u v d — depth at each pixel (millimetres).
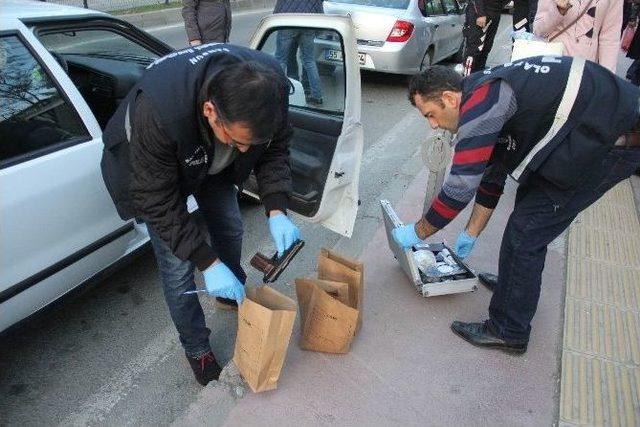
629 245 2883
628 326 2256
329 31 2271
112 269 2320
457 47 7633
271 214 1788
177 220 1479
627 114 1520
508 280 1925
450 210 1693
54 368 2133
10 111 1844
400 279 2533
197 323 1884
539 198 1767
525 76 1534
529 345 2135
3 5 2170
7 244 1756
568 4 2922
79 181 2008
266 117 1137
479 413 1821
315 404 1832
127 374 2111
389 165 4062
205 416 1780
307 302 1955
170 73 1308
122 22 2574
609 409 1854
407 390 1904
